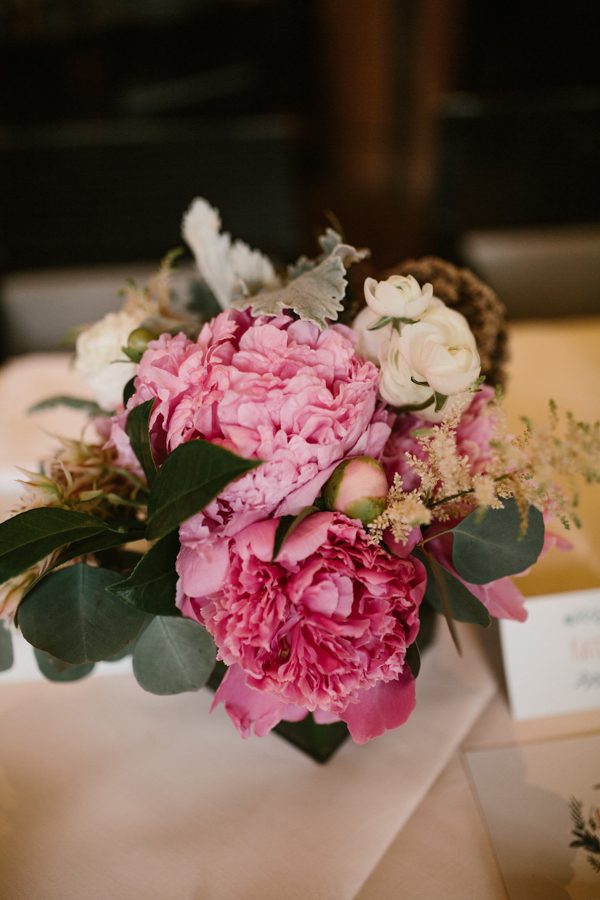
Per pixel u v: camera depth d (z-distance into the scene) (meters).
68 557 0.54
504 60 3.85
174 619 0.57
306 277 0.59
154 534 0.47
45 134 1.69
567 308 1.60
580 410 1.09
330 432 0.49
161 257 1.75
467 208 1.84
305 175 3.94
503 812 0.62
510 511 0.52
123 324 0.67
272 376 0.51
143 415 0.52
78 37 3.71
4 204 1.69
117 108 3.86
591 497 0.91
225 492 0.49
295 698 0.49
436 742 0.68
